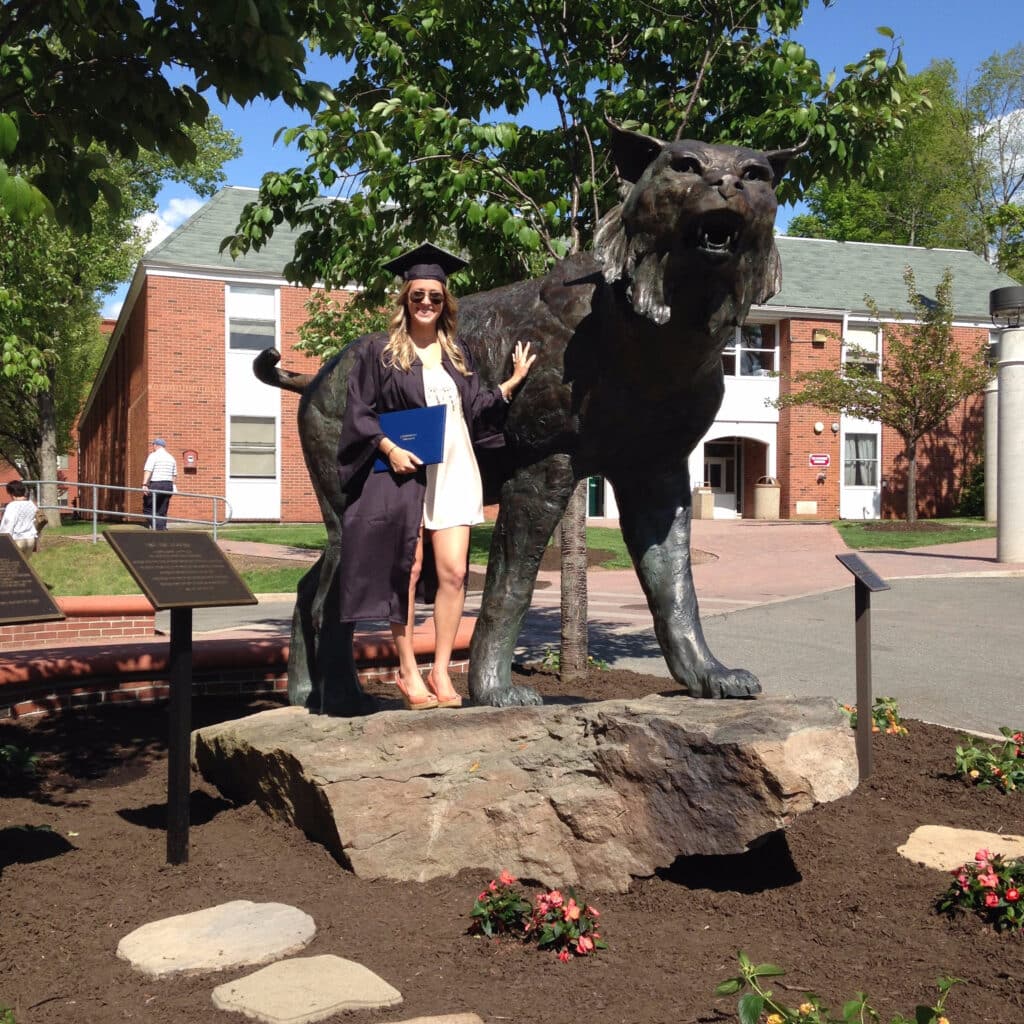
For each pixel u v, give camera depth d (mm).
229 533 22047
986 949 3484
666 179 3807
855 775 3855
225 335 26203
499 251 7523
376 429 4273
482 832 4141
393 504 4285
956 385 26156
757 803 3707
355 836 4047
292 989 3014
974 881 3725
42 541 17375
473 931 3551
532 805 4113
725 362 30562
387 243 7426
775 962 3410
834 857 4281
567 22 7355
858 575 5203
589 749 4133
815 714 3977
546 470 4621
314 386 5137
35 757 5645
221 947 3309
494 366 4672
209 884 3967
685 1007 3053
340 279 8195
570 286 4543
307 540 20766
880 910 3807
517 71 7469
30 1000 3051
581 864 4055
